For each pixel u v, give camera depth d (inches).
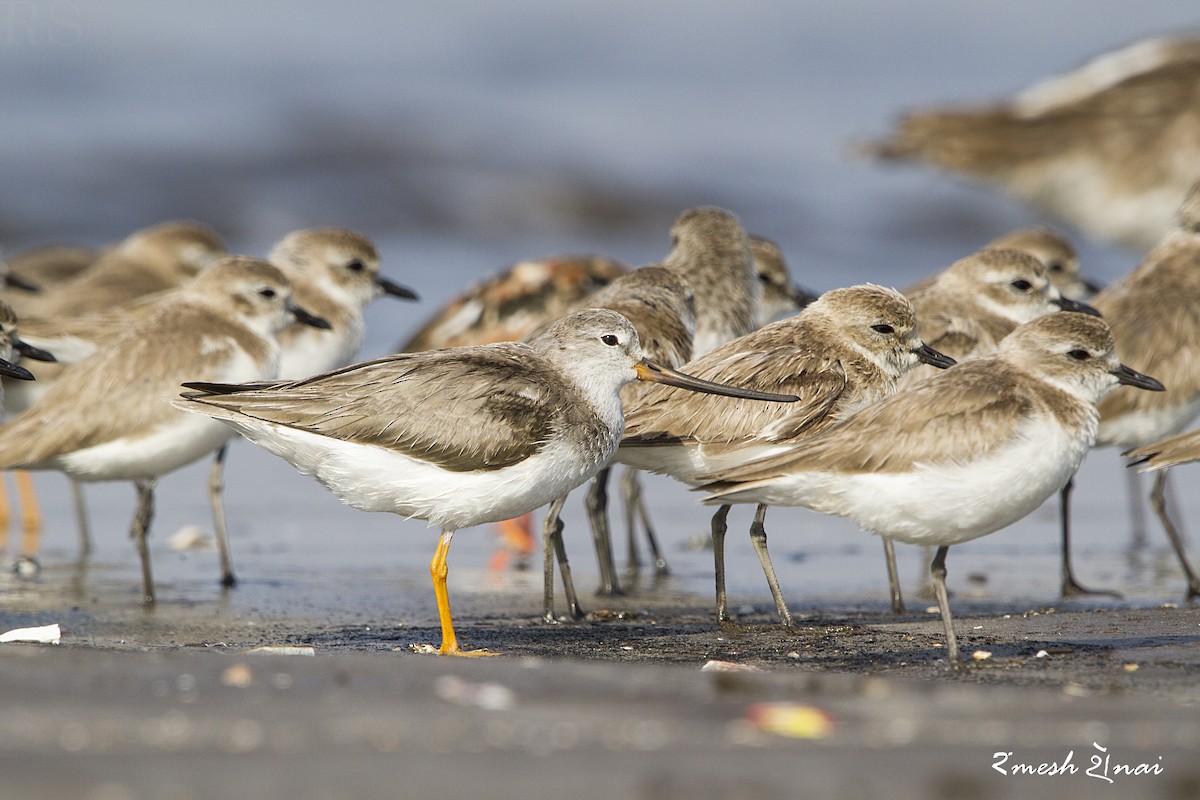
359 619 515.5
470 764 289.9
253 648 447.5
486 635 488.4
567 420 467.8
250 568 614.5
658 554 619.2
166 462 579.2
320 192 1489.9
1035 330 444.5
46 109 1610.5
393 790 274.5
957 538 431.2
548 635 488.4
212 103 1660.9
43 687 339.0
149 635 480.1
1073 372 439.2
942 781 290.0
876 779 289.6
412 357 470.9
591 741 306.7
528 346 494.3
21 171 1453.0
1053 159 928.9
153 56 1772.9
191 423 576.1
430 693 342.3
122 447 573.0
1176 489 796.0
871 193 1518.2
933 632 484.1
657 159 1621.6
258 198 1470.2
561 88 1872.5
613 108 1806.1
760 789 281.9
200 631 488.7
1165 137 902.4
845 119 1822.1
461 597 561.3
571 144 1642.5
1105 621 494.6
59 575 597.0
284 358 741.3
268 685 346.9
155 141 1540.4
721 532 506.9
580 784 280.5
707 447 509.7
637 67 1964.8
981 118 947.3
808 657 443.8
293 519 717.9
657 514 730.8
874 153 984.9
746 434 506.6
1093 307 625.0
